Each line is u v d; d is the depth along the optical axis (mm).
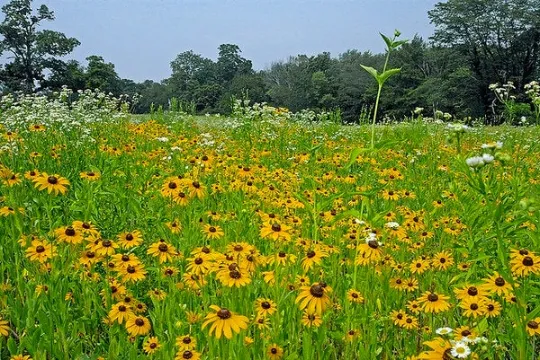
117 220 4922
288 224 5121
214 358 2758
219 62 121688
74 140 8859
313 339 3316
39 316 3062
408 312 3896
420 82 74562
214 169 7012
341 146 10914
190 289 3605
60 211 5152
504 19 58719
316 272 3982
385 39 3754
